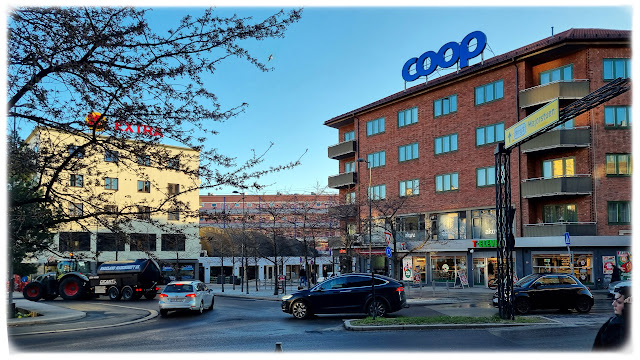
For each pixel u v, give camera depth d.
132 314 22.44
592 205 34.75
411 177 46.09
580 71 35.56
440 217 43.44
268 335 14.73
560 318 17.56
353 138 54.34
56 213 10.49
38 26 8.95
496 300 21.58
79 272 33.47
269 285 51.25
